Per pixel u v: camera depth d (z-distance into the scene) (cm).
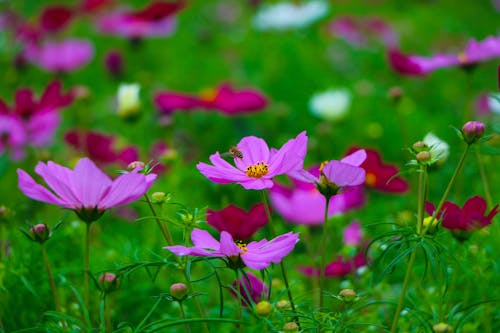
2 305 110
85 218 93
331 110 185
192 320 93
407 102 211
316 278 121
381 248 108
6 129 137
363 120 199
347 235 128
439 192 156
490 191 135
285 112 199
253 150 97
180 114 198
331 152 187
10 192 151
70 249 121
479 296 113
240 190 157
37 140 144
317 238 136
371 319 110
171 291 95
